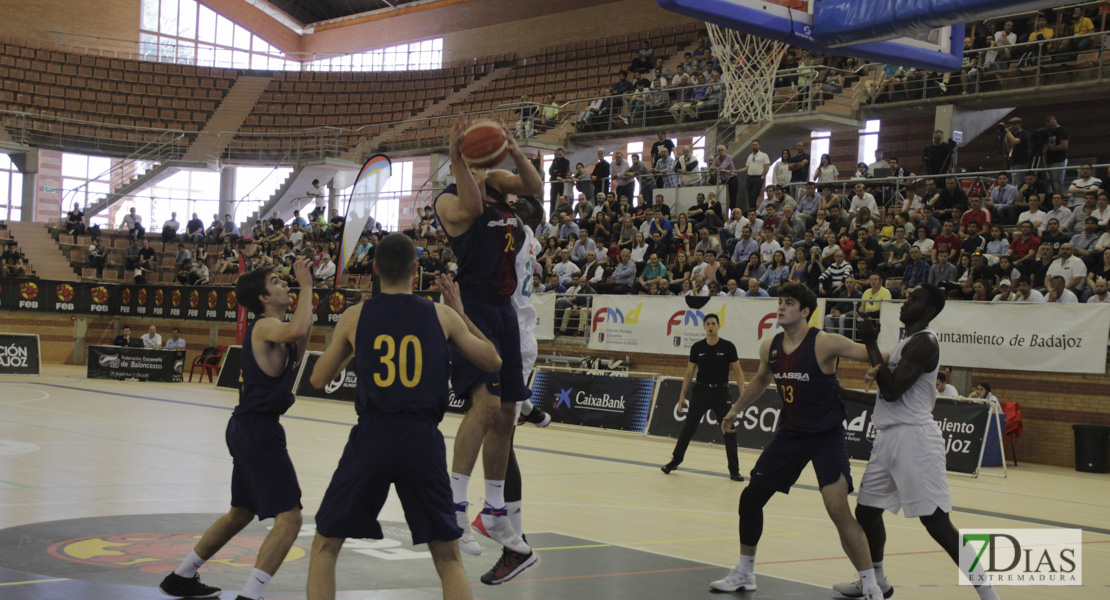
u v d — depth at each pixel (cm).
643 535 734
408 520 412
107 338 2870
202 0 4203
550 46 3738
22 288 2747
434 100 3753
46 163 3675
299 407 1819
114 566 555
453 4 4047
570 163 3050
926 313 560
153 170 3616
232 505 507
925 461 540
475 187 471
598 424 1644
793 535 762
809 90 2436
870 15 963
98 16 3938
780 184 2097
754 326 1675
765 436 1437
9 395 1786
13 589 490
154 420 1431
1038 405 1504
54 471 905
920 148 2556
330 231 2788
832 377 558
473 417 492
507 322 504
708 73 2767
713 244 1977
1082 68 2142
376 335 410
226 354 2217
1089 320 1395
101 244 3148
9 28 3728
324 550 405
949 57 1140
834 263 1683
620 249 2027
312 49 4484
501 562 520
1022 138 1969
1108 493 1166
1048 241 1569
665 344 1795
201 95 3856
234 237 3064
